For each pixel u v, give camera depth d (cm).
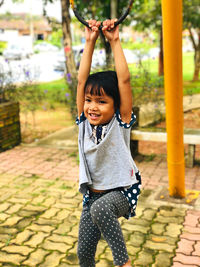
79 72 210
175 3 300
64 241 303
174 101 333
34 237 310
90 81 198
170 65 320
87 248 212
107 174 202
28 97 838
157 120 745
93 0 1023
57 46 4109
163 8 308
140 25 1388
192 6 1255
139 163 515
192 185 423
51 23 846
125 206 200
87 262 217
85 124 213
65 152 579
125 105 199
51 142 639
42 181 449
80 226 214
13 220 342
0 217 349
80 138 211
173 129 346
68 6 771
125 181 197
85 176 200
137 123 558
